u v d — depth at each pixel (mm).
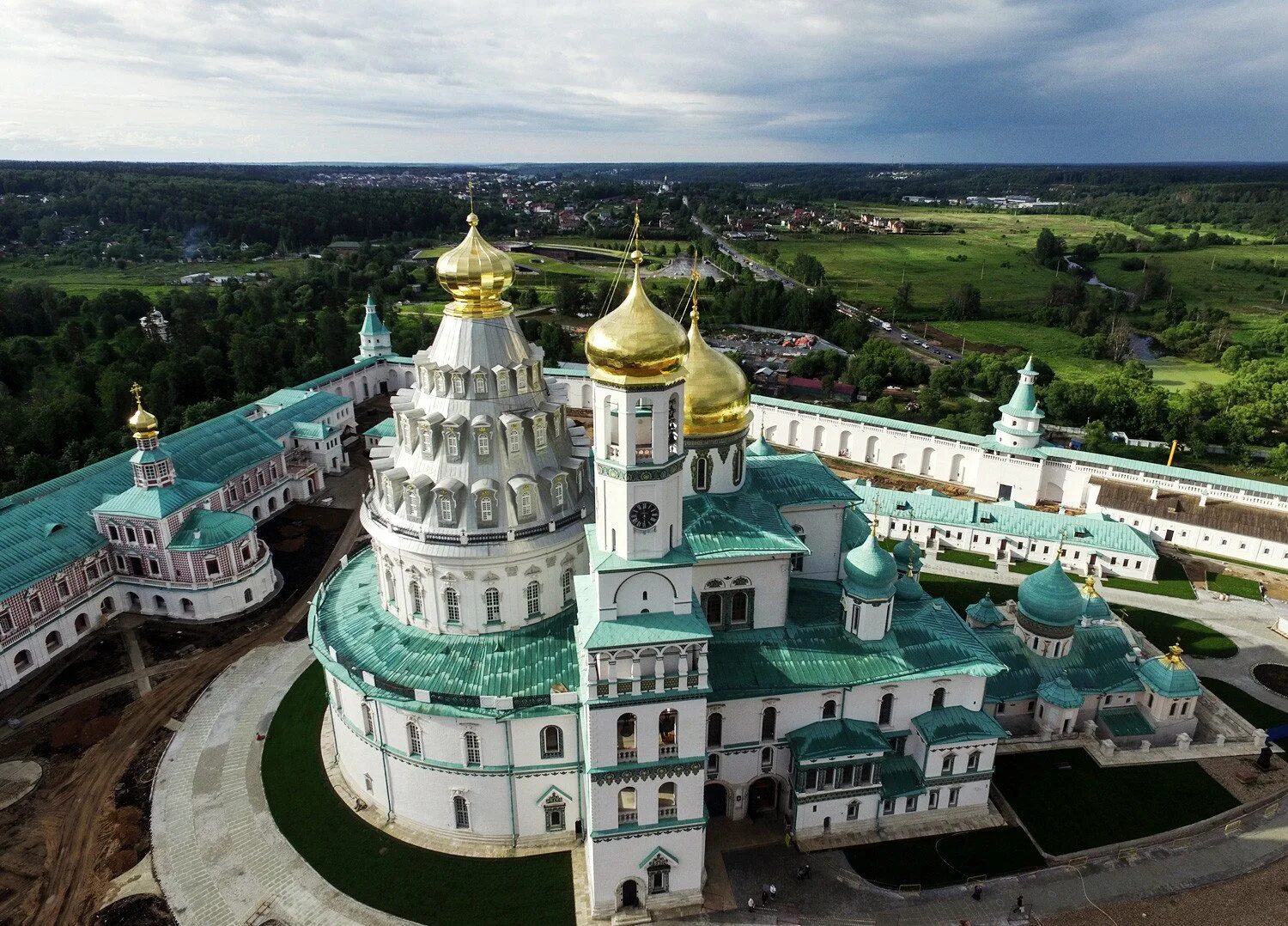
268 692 75812
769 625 60312
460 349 60250
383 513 62281
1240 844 58688
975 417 139750
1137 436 152375
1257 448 145875
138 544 86938
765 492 64938
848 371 178375
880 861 56969
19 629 77438
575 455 66500
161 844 59156
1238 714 73438
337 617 66125
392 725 57438
